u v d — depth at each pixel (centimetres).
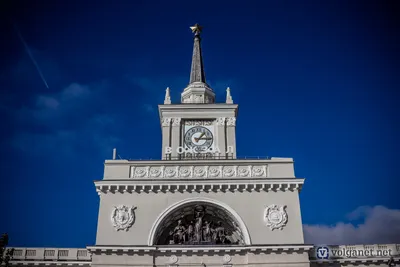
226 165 4638
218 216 4606
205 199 4438
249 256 4216
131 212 4378
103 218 4353
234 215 4375
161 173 4591
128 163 4631
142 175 4581
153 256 4222
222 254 4269
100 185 4444
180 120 5466
